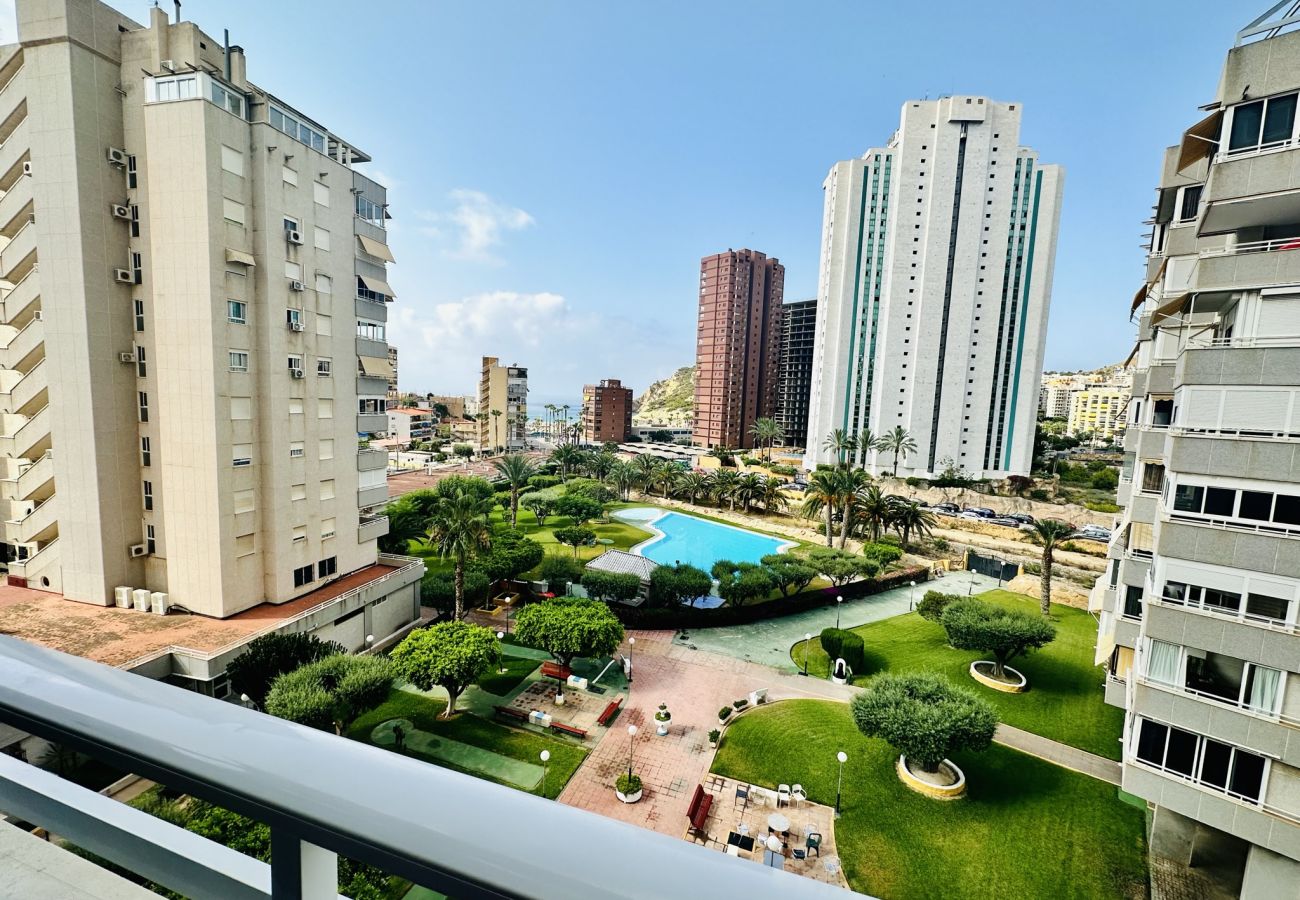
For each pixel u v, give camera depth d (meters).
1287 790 11.49
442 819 0.91
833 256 86.56
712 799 19.36
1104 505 61.00
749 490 64.94
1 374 25.19
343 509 27.66
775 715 24.53
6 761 1.55
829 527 50.69
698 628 34.09
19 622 21.66
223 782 1.10
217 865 1.20
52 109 20.69
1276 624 11.59
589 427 158.50
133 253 22.23
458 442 141.50
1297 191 11.47
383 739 21.61
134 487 23.31
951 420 80.25
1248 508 11.94
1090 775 20.81
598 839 0.82
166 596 22.78
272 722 1.24
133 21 22.00
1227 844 15.95
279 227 23.38
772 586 35.81
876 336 84.62
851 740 22.70
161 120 21.00
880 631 34.16
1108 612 19.09
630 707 24.84
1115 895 15.81
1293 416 11.52
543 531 55.06
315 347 25.53
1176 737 12.74
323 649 20.97
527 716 23.27
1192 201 16.28
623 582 33.78
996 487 70.38
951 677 28.41
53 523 23.70
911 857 17.05
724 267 123.00
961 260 78.69
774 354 134.62
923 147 79.38
